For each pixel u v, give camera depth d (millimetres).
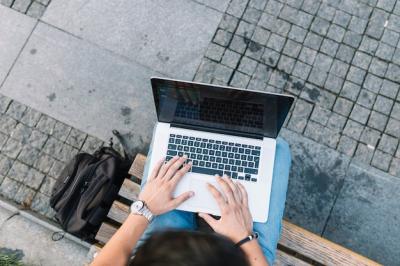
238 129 2156
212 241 986
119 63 3100
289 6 3135
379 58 3039
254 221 2016
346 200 2830
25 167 2939
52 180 2920
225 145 2168
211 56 3088
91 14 3174
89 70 3092
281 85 3010
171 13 3166
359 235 2785
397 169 2869
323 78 3012
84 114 3027
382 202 2822
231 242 1050
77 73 3088
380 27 3086
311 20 3107
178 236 989
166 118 2174
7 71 3100
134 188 2277
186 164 2039
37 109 3039
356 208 2818
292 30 3098
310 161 2887
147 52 3115
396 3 3113
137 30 3148
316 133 2928
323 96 2984
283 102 1878
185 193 1931
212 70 3062
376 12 3107
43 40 3141
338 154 2893
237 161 2145
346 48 3059
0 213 2791
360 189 2842
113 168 2584
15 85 3078
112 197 2586
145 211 1748
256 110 1988
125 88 3059
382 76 3012
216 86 1847
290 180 2861
